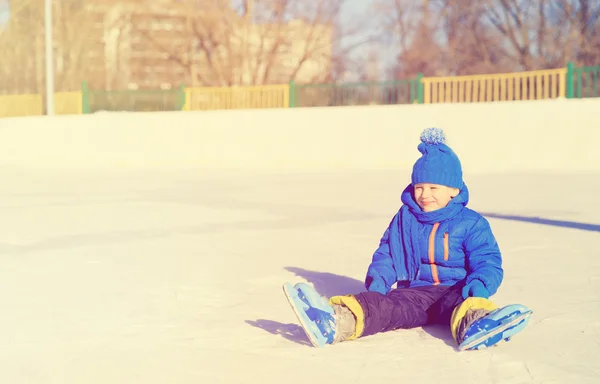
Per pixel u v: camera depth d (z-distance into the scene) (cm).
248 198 1075
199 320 373
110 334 348
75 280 481
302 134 2012
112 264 539
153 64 4394
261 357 308
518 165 1788
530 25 3988
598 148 1739
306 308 312
